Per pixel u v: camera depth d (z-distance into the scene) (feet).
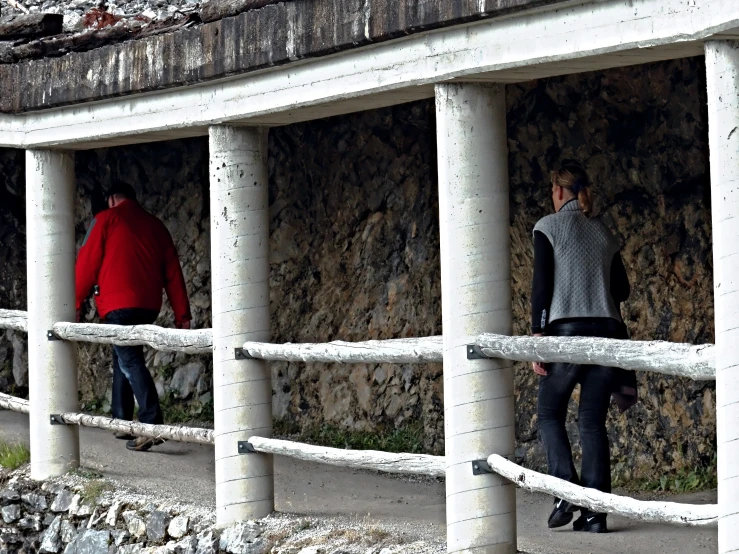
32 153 53.42
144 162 71.41
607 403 40.16
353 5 35.24
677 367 28.58
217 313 43.68
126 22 46.19
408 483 51.44
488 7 30.86
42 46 49.73
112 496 49.55
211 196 43.68
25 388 76.69
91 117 48.44
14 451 57.11
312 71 38.14
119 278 58.95
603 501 30.94
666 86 50.01
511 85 55.47
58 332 53.42
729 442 26.63
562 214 40.75
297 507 45.60
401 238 61.05
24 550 52.95
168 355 71.72
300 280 65.46
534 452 54.65
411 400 60.39
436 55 33.71
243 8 39.86
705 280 49.90
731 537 26.66
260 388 43.73
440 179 35.14
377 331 61.93
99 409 73.72
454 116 34.47
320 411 64.08
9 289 76.02
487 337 34.50
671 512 28.99
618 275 41.60
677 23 26.96
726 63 26.43
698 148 49.60
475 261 34.78
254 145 43.50
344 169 62.90
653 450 51.08
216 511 44.21
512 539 35.63
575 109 53.31
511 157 55.72
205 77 41.47
